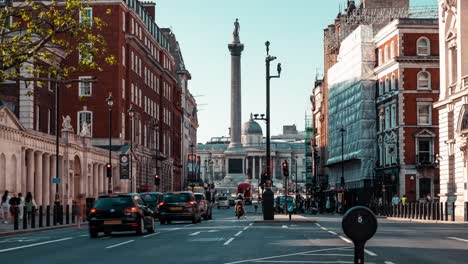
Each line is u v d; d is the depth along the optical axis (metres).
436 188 80.31
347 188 101.00
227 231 35.50
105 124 81.88
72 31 35.06
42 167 64.12
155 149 106.75
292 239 28.34
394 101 82.62
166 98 119.38
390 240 27.61
